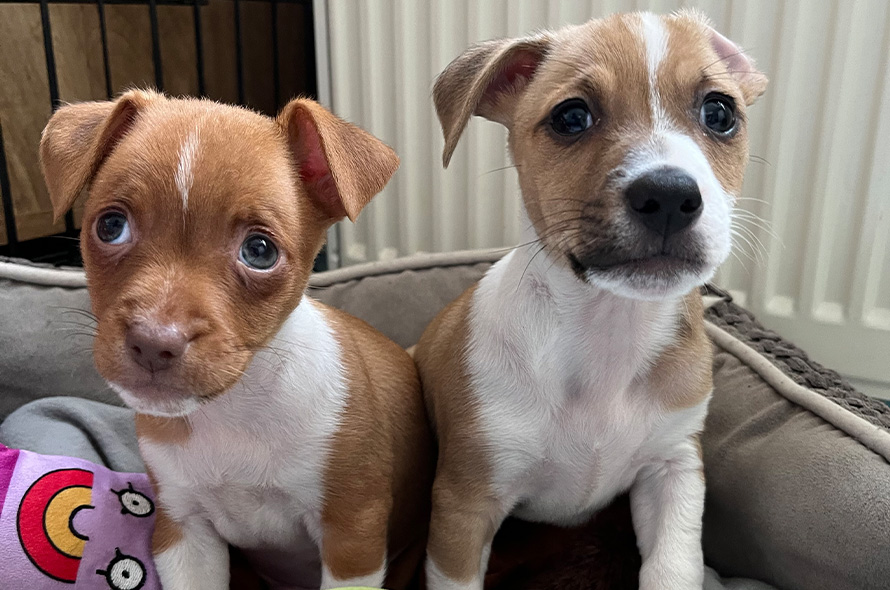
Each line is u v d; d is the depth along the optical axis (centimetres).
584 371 29
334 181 25
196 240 22
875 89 42
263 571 35
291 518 30
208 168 23
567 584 33
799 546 30
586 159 25
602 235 24
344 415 29
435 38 51
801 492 31
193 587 30
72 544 29
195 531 30
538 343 29
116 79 60
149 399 22
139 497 32
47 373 41
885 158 43
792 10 43
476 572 30
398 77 52
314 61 66
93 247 23
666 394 30
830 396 35
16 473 29
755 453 34
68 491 30
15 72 56
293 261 24
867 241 45
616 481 32
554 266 28
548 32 31
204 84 58
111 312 22
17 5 55
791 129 45
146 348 21
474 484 30
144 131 24
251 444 28
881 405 35
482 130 51
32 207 58
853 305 46
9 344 41
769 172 45
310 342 28
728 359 38
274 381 27
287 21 64
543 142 27
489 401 30
